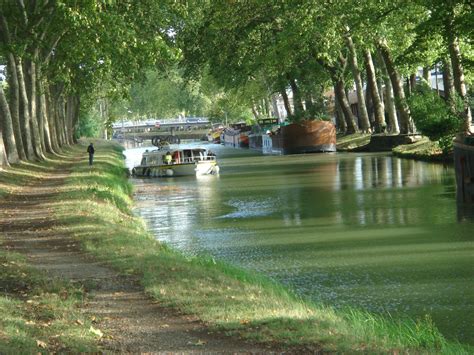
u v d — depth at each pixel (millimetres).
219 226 33906
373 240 28281
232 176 63156
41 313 13469
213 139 171500
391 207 36875
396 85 76625
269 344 11820
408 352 11648
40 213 30719
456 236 28109
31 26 47031
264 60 77375
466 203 36406
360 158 72750
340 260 24766
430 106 60438
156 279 16875
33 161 55812
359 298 19703
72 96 99625
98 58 43281
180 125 198125
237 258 25953
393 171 55750
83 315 13531
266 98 143875
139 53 42375
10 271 17359
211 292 15531
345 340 12000
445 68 65625
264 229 32375
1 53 47531
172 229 33625
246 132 130500
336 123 118938
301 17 61812
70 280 16891
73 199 34719
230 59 83375
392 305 18875
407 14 57875
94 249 21469
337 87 97812
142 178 68000
